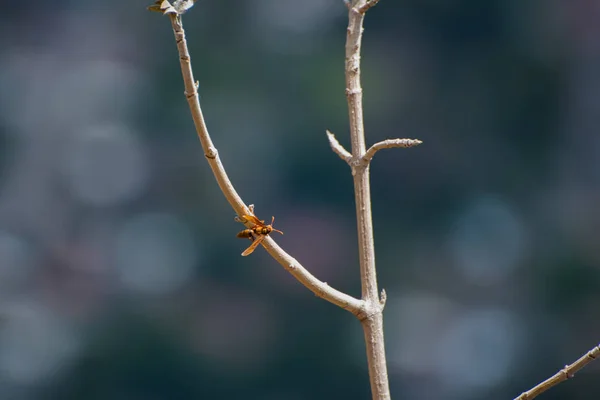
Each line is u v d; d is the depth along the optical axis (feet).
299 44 41.83
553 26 39.17
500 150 39.75
